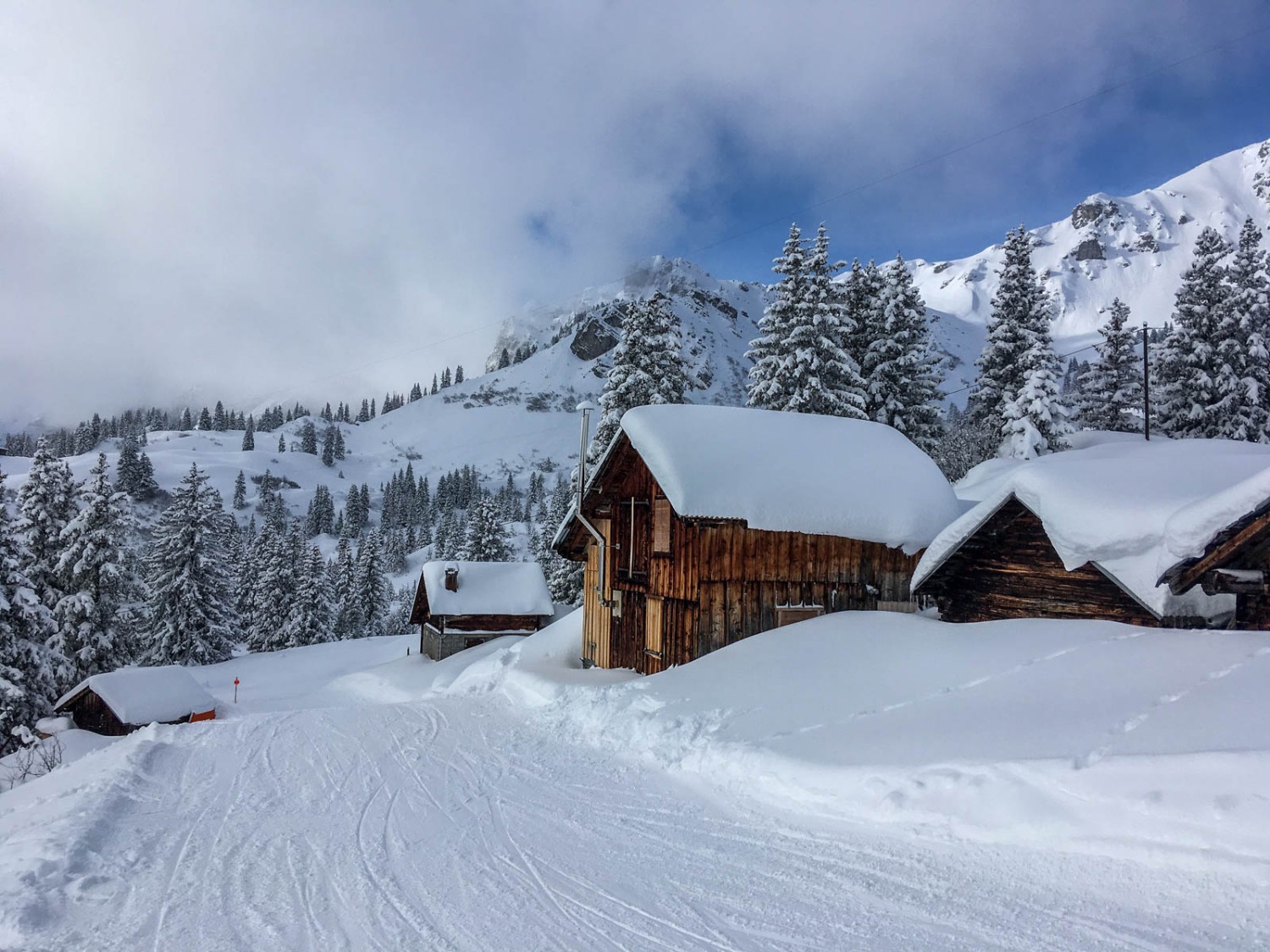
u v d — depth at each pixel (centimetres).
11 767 2191
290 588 6144
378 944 539
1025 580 1312
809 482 1736
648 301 3366
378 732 1449
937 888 559
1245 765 551
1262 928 431
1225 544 888
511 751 1241
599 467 2036
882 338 3409
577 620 2756
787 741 959
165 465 18638
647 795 925
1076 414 4116
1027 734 753
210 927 579
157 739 1439
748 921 544
